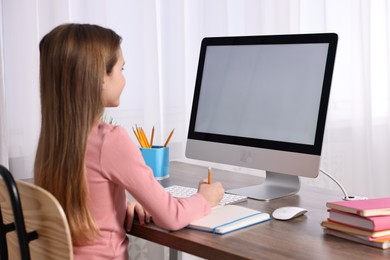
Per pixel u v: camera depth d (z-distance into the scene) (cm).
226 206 163
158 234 147
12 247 148
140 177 143
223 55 195
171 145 272
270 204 172
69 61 142
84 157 142
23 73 224
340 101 316
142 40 256
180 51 269
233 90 191
